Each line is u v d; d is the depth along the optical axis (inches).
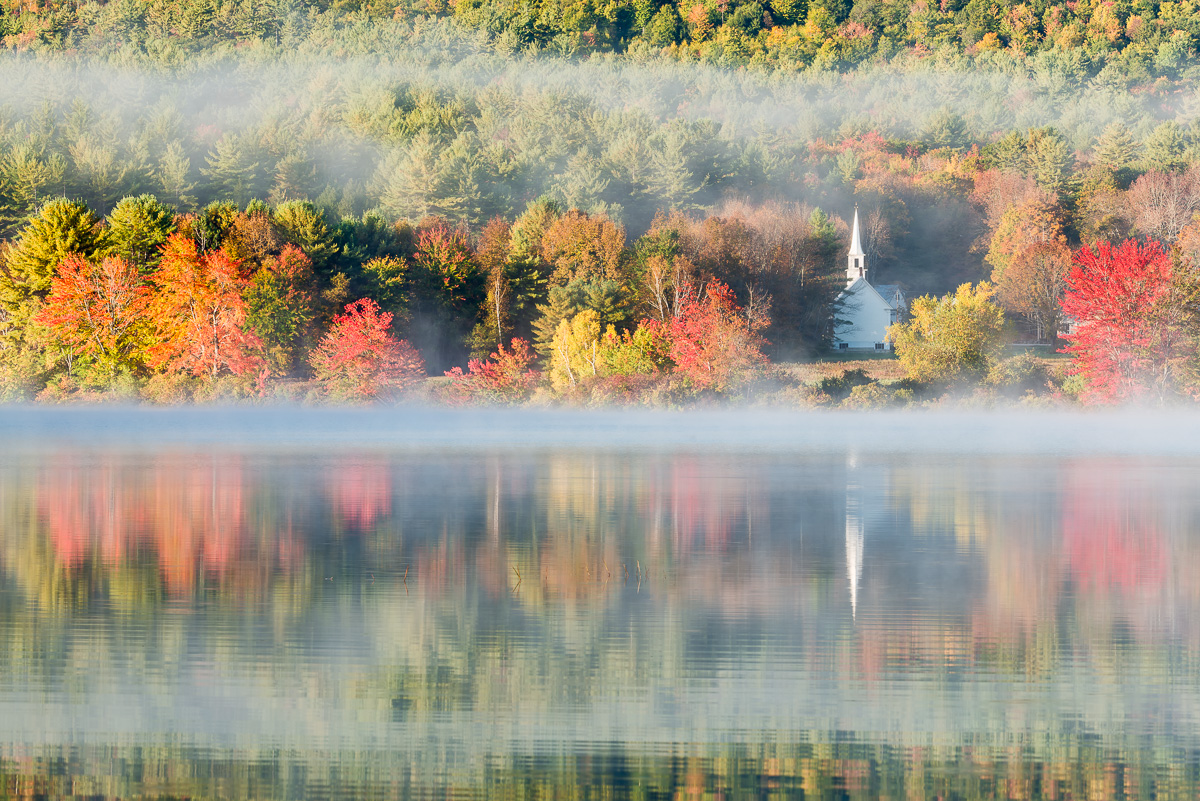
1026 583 1588.3
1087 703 1088.8
